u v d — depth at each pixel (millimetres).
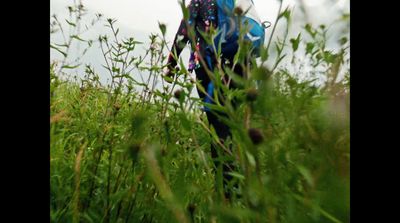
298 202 894
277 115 966
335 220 777
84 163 1592
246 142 901
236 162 1158
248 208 937
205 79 2207
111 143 1581
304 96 938
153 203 1400
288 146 929
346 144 851
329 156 846
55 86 1473
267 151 934
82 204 1428
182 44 1546
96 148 1603
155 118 1765
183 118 1181
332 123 870
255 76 957
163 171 1036
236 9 1308
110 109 1978
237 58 1231
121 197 1383
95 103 2406
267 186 905
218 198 1116
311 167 872
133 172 1434
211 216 1062
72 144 1815
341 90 925
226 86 1173
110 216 1425
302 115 912
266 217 874
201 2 2168
